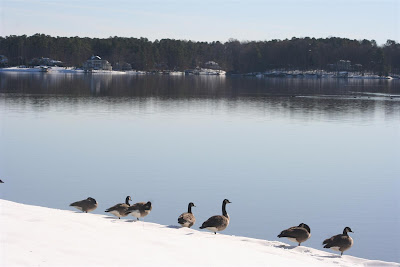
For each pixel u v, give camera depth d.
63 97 109.81
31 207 21.12
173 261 14.66
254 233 26.02
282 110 90.62
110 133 60.38
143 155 46.88
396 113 88.25
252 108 93.44
